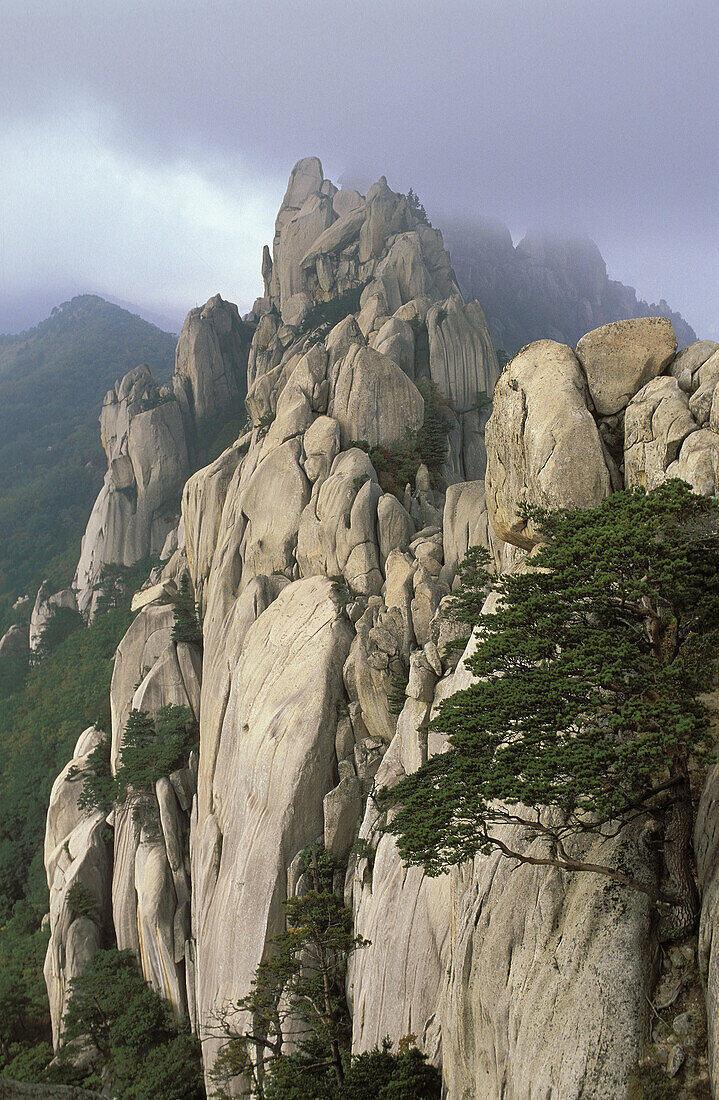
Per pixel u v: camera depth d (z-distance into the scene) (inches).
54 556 6815.9
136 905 2679.6
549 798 706.2
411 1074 1135.0
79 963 2719.0
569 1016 762.8
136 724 2952.8
